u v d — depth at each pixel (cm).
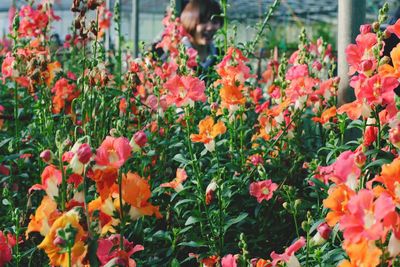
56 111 481
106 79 412
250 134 468
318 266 271
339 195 215
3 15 1639
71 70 615
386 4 295
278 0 509
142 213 235
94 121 399
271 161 413
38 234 360
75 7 415
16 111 454
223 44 507
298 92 408
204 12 619
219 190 339
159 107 429
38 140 461
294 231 377
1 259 254
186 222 337
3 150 468
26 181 435
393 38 435
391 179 210
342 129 383
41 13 523
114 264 219
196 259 355
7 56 470
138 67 459
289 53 870
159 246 370
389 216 191
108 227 237
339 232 307
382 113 303
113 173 226
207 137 356
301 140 450
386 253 199
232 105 400
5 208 398
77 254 212
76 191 232
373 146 329
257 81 668
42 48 520
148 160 381
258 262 256
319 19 1644
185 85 363
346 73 427
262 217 383
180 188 348
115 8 552
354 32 425
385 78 279
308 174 405
